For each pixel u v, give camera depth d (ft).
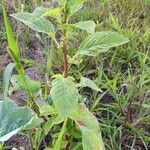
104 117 1.52
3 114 1.00
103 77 1.68
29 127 1.09
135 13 2.08
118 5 2.14
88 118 1.12
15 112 0.99
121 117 1.49
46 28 1.14
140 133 1.43
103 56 1.78
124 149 1.43
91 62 1.74
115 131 1.40
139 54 1.74
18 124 0.98
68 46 1.76
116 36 1.11
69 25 1.08
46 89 1.42
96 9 2.09
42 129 1.33
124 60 1.78
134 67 1.78
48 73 1.51
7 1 2.07
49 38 1.87
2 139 0.92
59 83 1.03
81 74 1.68
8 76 1.09
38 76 1.67
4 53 1.87
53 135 1.27
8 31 1.08
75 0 1.07
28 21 1.14
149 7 2.13
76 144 1.29
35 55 1.86
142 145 1.44
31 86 1.27
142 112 1.52
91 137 1.09
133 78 1.59
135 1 2.11
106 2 2.12
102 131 1.44
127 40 1.11
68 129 1.25
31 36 1.94
